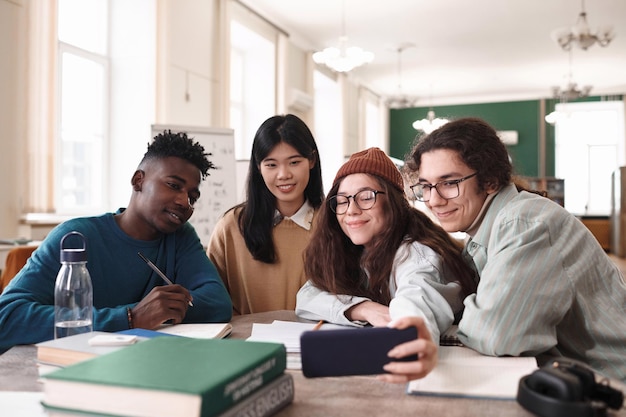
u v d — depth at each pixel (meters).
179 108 5.39
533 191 1.43
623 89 11.87
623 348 1.20
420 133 1.49
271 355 0.81
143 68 5.12
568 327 1.25
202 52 5.77
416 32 8.27
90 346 0.99
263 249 2.04
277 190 1.99
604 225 10.09
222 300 1.62
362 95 11.36
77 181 4.92
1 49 3.77
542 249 1.16
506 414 0.80
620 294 1.26
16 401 0.86
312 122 8.74
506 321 1.08
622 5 7.09
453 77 11.18
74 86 4.88
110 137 5.18
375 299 1.51
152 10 5.09
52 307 1.32
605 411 0.79
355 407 0.83
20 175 3.91
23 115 3.92
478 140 1.30
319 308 1.51
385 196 1.47
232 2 6.46
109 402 0.68
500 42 8.80
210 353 0.81
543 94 12.50
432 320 1.17
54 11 4.06
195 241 1.81
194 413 0.64
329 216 1.58
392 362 0.84
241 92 7.69
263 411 0.77
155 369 0.73
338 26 7.96
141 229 1.65
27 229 3.98
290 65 8.28
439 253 1.41
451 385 0.92
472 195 1.31
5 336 1.27
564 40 6.57
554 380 0.79
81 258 1.26
